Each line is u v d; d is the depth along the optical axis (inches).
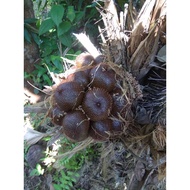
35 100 28.5
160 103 18.4
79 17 33.0
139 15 18.3
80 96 16.3
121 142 18.5
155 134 18.3
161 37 17.8
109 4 18.8
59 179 33.9
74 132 16.3
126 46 18.2
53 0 36.1
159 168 19.8
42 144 35.0
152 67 18.5
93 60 18.1
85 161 31.6
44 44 35.1
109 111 16.4
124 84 16.9
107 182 29.9
